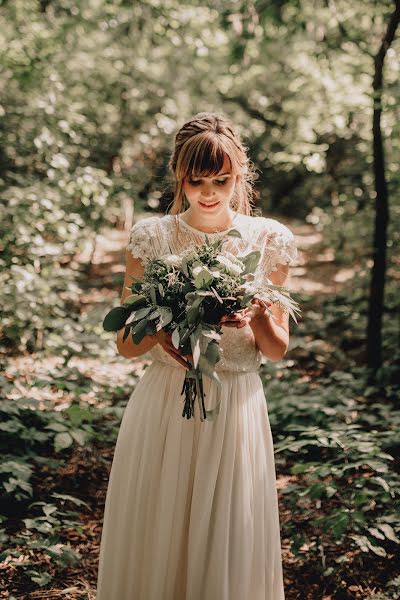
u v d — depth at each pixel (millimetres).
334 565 3219
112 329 2262
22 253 6551
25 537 3266
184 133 2275
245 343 2365
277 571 2484
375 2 7352
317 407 4793
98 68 10617
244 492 2326
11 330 6172
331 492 3336
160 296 2178
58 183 7023
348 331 8008
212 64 13461
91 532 3566
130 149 10500
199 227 2424
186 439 2311
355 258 10961
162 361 2395
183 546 2352
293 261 2488
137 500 2352
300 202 16984
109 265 10727
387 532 3131
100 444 4707
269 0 8141
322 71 8234
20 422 4426
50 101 7730
